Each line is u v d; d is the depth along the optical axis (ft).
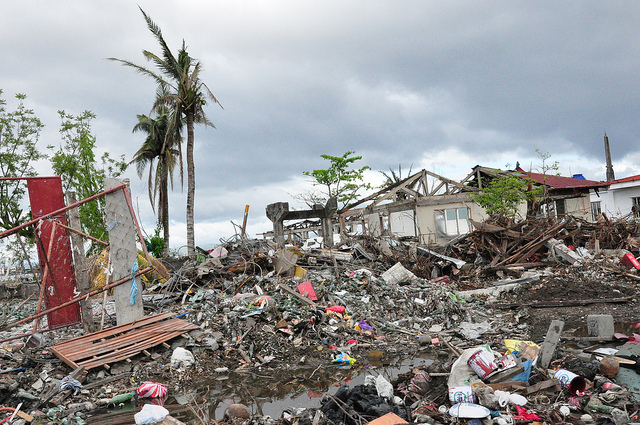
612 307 42.42
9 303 48.93
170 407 23.03
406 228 102.68
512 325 38.47
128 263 31.30
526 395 19.80
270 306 35.53
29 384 24.54
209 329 32.04
